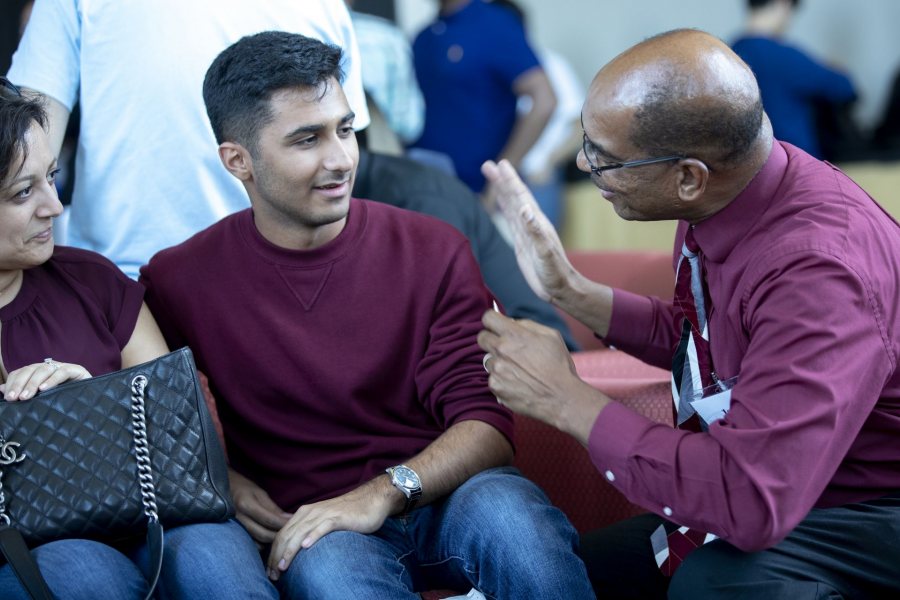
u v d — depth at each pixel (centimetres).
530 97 408
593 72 712
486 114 410
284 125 188
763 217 174
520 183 199
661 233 477
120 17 229
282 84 188
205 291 203
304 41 192
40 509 173
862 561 171
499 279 280
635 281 282
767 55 434
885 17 632
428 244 206
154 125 232
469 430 197
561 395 177
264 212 199
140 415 177
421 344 203
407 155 312
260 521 200
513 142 409
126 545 186
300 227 198
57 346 189
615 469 172
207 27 231
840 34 646
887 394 170
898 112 486
